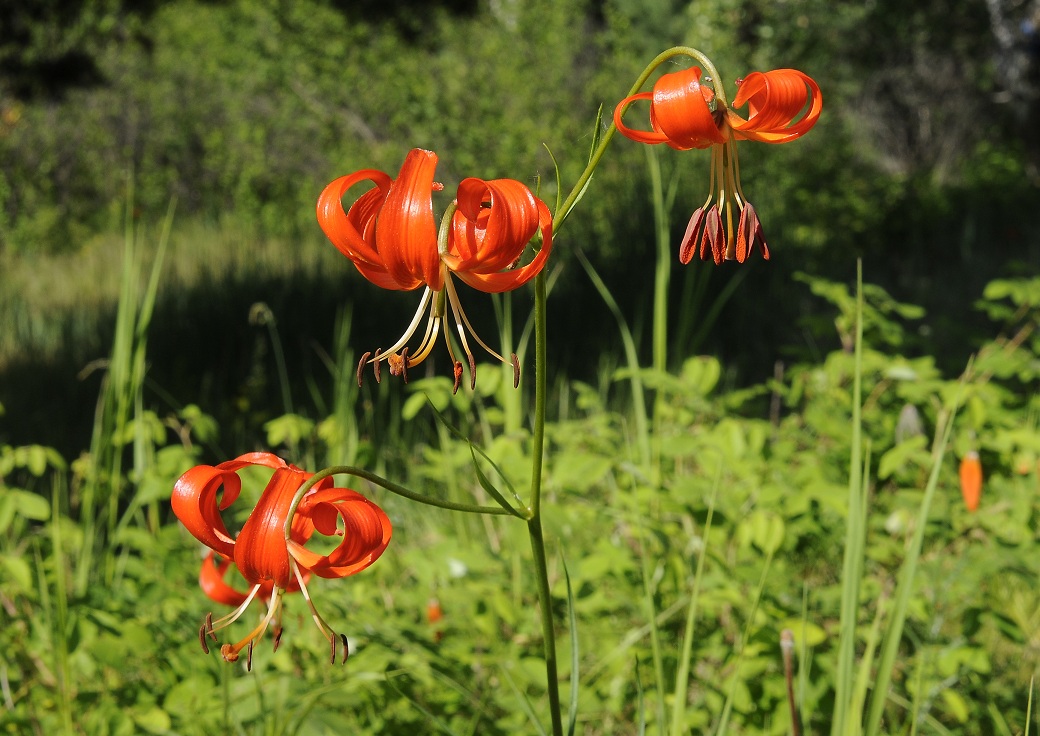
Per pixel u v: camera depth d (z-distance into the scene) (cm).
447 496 356
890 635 163
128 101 1205
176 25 1216
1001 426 305
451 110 916
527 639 244
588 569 221
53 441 501
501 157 862
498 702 211
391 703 216
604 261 687
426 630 240
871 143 1270
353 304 659
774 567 250
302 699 191
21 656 238
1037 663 269
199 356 589
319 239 1017
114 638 206
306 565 121
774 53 1008
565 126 856
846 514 227
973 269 808
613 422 411
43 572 233
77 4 1217
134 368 295
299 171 1093
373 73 985
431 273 122
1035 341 359
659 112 131
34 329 732
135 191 1153
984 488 305
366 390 454
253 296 668
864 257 867
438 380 294
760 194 895
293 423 290
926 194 985
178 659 214
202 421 298
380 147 963
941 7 1199
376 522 123
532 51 919
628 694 226
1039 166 1295
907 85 1248
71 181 1166
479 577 252
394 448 387
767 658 205
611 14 938
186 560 271
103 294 833
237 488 130
